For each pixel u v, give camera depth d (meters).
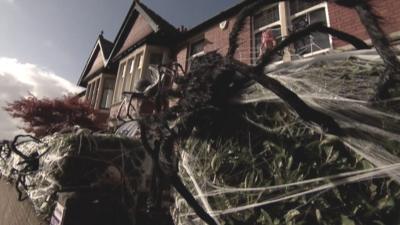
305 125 0.78
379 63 0.78
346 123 0.69
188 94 1.04
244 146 0.92
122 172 1.63
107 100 11.02
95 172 1.54
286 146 0.80
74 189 1.45
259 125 0.90
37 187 1.78
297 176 0.73
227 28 6.45
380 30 0.60
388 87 0.64
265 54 0.78
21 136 2.21
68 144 1.53
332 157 0.69
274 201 0.77
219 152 0.98
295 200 0.73
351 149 0.67
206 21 6.93
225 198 0.91
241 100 0.97
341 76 0.80
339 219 0.63
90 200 1.46
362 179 0.62
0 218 2.72
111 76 11.41
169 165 1.00
